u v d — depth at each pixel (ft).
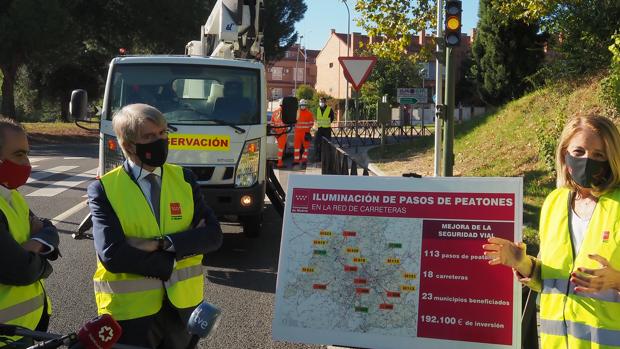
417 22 57.62
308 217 14.65
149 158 11.62
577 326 10.41
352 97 185.37
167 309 11.92
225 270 27.32
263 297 23.76
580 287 10.05
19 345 10.29
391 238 14.16
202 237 11.71
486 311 13.41
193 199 12.26
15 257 10.68
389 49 58.29
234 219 31.83
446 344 13.52
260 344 19.21
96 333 8.12
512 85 73.31
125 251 11.16
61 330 19.90
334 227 14.48
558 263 10.75
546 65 57.26
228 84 29.91
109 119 29.09
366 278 14.12
